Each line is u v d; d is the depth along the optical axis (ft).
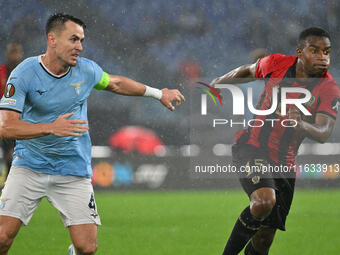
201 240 68.69
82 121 39.88
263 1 241.76
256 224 48.91
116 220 86.84
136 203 110.83
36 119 43.27
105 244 65.87
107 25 233.96
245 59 236.43
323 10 242.17
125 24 234.99
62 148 43.50
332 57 229.45
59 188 44.19
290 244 66.23
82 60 44.47
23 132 39.55
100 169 137.59
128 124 190.08
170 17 238.27
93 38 232.32
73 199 44.01
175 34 236.63
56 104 42.91
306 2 242.17
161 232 74.95
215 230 76.84
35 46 225.35
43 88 42.22
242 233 49.62
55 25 41.39
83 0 234.79
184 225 81.51
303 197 123.24
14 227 42.68
